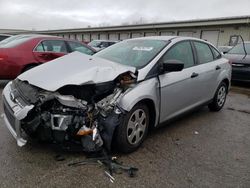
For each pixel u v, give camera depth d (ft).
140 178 9.52
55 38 24.47
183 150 11.96
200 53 16.05
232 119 16.97
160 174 9.84
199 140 13.23
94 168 9.93
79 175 9.47
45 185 8.86
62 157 10.54
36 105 9.68
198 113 17.95
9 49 21.63
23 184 8.86
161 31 98.53
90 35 136.98
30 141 11.69
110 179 9.34
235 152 12.07
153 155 11.29
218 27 81.35
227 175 10.04
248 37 74.64
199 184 9.36
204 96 16.17
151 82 11.75
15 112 9.88
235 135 14.19
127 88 10.96
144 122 11.83
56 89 9.68
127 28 109.09
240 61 28.09
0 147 11.21
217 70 17.06
